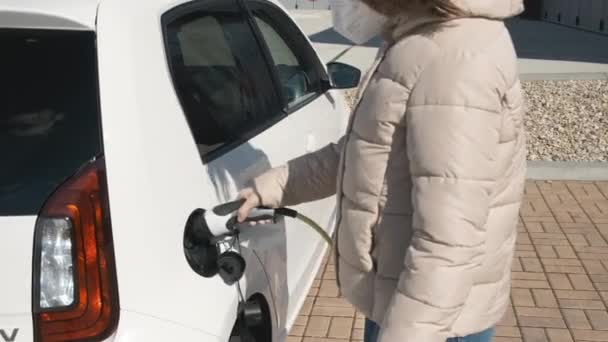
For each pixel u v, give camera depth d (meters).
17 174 2.00
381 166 1.91
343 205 2.06
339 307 4.32
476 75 1.76
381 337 1.83
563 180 6.52
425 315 1.78
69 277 1.92
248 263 2.59
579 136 7.97
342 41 16.56
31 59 2.14
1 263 1.91
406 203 1.92
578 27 20.67
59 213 1.92
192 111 2.60
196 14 2.97
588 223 5.52
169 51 2.57
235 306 2.37
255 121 3.14
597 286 4.54
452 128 1.74
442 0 1.77
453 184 1.74
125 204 1.99
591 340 3.95
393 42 1.95
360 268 2.05
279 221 3.00
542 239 5.25
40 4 2.13
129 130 2.08
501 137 1.87
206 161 2.53
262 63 3.52
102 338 1.93
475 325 2.00
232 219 2.29
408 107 1.82
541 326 4.09
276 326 2.94
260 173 2.87
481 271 1.97
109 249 1.95
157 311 2.00
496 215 1.95
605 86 10.39
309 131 3.73
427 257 1.78
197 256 2.24
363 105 1.93
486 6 1.82
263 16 3.91
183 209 2.21
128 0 2.39
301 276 3.41
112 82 2.10
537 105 9.44
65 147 2.03
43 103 2.09
